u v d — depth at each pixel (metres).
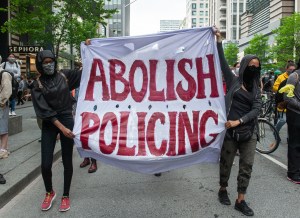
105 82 4.93
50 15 15.01
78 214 4.52
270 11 75.00
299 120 5.71
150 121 4.81
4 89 6.88
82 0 15.22
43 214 4.55
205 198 5.07
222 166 4.75
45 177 4.64
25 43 26.62
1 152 7.13
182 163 4.81
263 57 53.56
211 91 4.80
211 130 4.73
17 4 14.64
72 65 41.44
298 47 41.41
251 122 4.47
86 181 5.98
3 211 4.71
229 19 127.69
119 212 4.56
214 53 4.79
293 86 5.69
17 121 10.38
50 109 4.42
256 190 5.44
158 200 5.01
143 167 4.80
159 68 4.91
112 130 4.80
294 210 4.61
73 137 4.48
